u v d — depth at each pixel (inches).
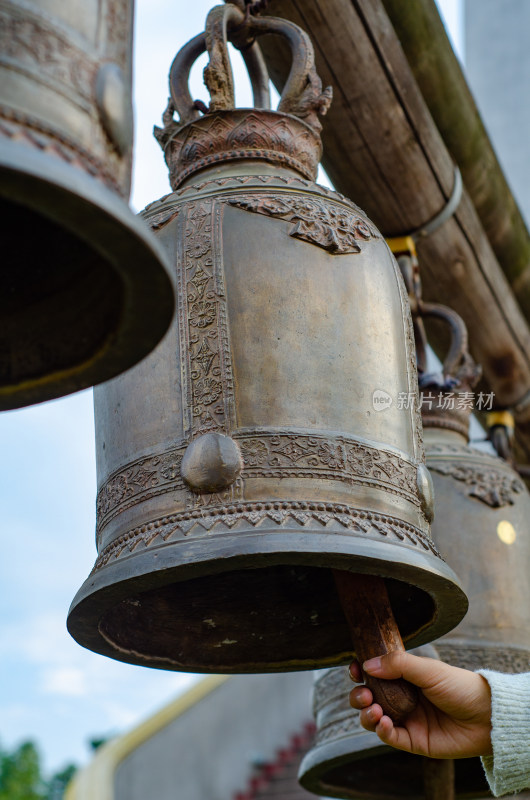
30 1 44.4
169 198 71.7
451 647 94.4
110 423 67.4
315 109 76.6
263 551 57.7
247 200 68.9
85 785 291.1
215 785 319.6
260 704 338.6
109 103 44.9
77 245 48.1
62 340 48.1
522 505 104.0
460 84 124.2
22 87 42.9
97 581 61.7
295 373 64.0
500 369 147.8
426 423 105.6
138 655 71.3
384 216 121.0
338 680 93.3
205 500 61.2
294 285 66.2
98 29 46.6
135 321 45.1
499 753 68.5
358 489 62.9
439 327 139.9
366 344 67.1
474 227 135.0
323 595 75.2
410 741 70.5
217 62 74.0
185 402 64.1
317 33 103.7
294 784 312.5
